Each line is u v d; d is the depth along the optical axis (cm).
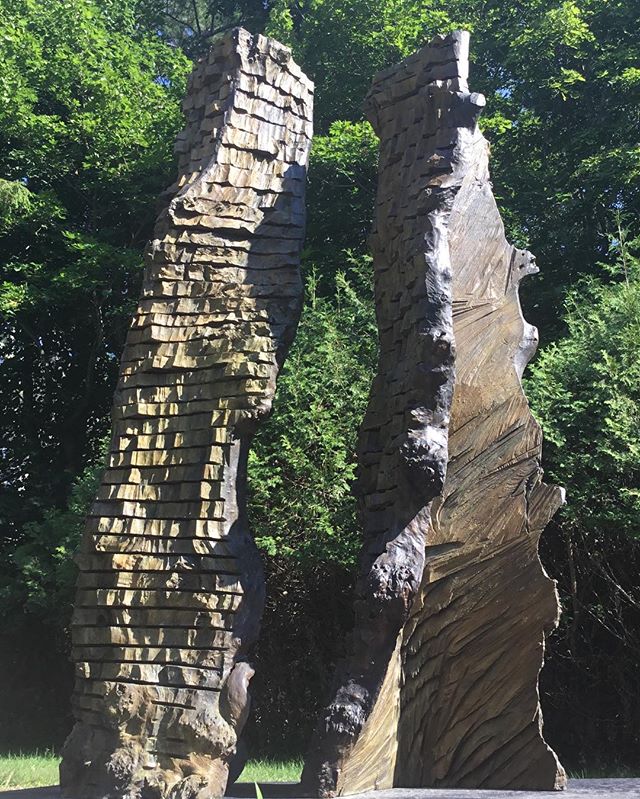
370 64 1288
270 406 473
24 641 1269
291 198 535
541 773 439
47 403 1411
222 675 427
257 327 489
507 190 1291
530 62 1312
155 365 489
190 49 1689
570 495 913
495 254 498
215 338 489
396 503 443
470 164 502
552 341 1118
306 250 1176
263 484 929
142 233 1388
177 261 508
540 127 1351
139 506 468
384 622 416
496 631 455
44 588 1135
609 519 905
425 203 488
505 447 470
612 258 1245
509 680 452
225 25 1708
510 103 1326
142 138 1275
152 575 452
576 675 983
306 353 1031
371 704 408
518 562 457
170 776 412
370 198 1242
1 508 1252
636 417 909
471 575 459
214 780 410
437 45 528
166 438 477
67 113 1371
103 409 1410
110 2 1504
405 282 480
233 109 540
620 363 935
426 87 523
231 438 467
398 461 442
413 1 1316
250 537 461
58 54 1302
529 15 1342
